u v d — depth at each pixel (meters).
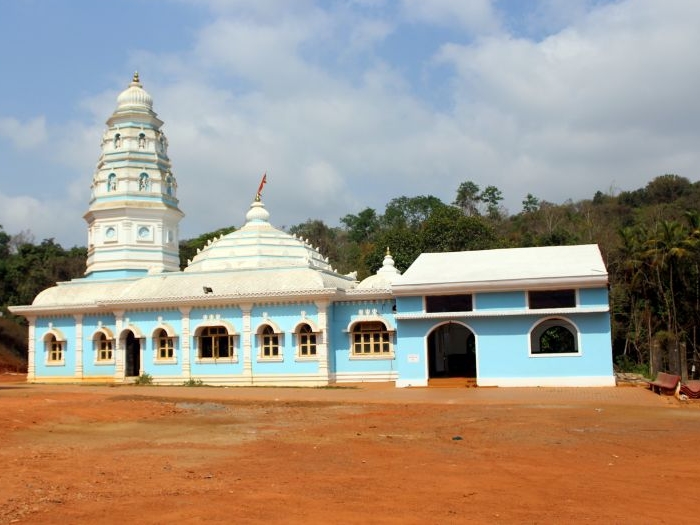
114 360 47.81
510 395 32.47
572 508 12.02
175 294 45.38
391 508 11.98
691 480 14.23
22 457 16.80
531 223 93.50
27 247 83.38
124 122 53.16
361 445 18.66
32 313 49.66
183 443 19.23
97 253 51.69
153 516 11.44
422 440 19.52
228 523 11.03
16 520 11.24
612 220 88.88
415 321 39.53
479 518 11.38
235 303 43.84
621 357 56.56
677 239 50.00
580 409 26.20
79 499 12.60
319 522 11.09
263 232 50.03
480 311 38.22
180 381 44.44
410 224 109.38
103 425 22.91
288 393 35.47
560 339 52.34
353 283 51.88
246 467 15.66
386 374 42.75
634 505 12.23
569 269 38.28
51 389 39.50
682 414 24.75
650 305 52.19
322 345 42.34
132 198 51.62
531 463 16.05
